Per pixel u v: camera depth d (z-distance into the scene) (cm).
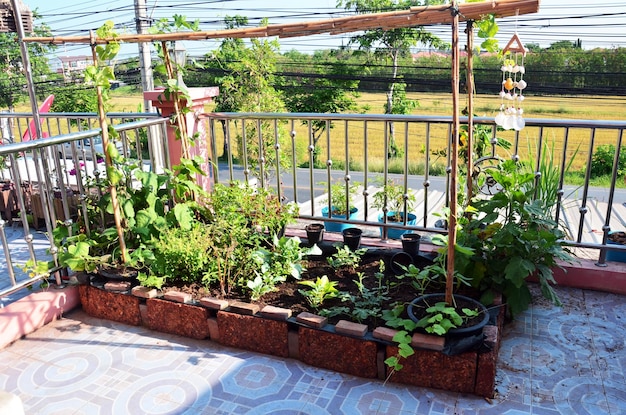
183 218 351
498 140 362
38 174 318
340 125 2659
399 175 1661
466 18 238
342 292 301
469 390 243
